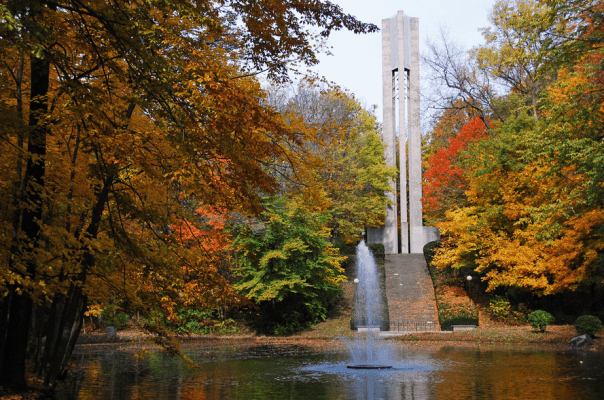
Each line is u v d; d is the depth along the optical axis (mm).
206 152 8070
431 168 41031
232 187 8117
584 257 21719
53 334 11781
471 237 27406
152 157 9023
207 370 14562
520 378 12148
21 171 8805
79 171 9914
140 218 9664
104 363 16547
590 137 16641
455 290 31453
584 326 20938
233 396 10336
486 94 33344
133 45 6789
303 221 26453
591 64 16703
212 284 10430
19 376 8500
